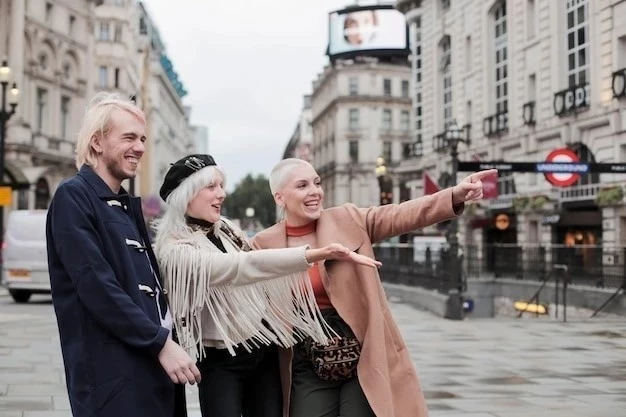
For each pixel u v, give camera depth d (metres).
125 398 2.55
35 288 17.66
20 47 38.50
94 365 2.59
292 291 3.10
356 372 3.19
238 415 3.19
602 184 24.19
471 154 35.25
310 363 3.27
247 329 3.01
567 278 18.56
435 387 7.68
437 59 40.53
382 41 57.56
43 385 7.48
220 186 3.22
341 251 2.86
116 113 2.84
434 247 21.09
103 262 2.59
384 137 77.69
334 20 59.31
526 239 29.52
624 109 23.14
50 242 2.70
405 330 13.34
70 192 2.66
